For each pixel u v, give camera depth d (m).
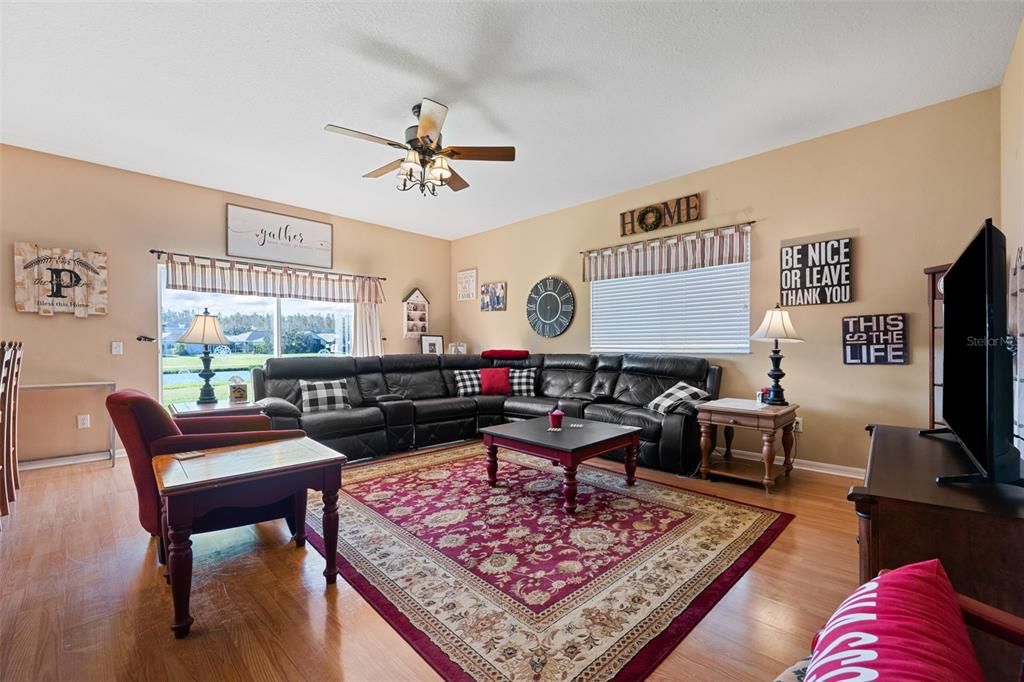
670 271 4.43
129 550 2.25
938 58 2.56
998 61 2.59
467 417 4.77
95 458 3.97
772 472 3.05
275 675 1.41
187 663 1.46
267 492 1.78
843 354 3.45
